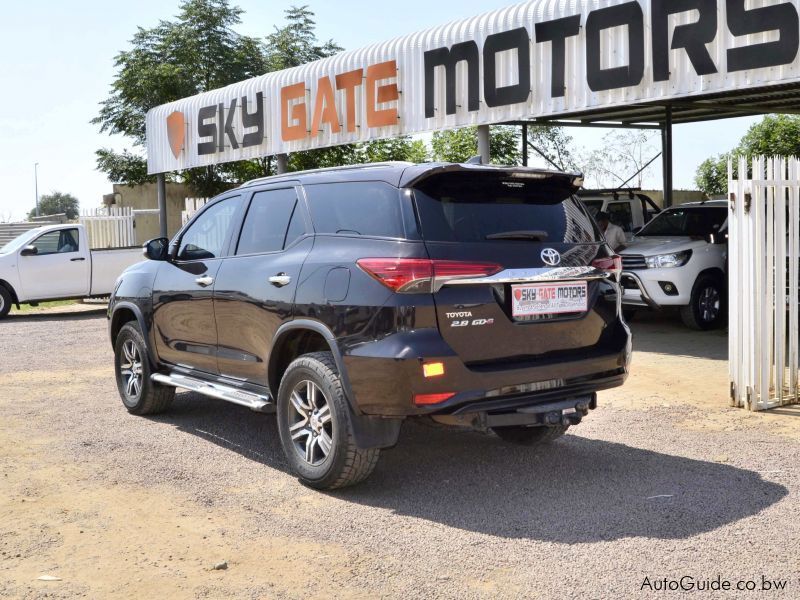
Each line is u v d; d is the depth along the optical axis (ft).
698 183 114.73
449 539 14.34
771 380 26.73
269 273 18.37
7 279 56.85
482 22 42.60
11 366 34.83
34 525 15.37
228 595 12.35
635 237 44.21
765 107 56.34
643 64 35.42
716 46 32.71
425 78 46.06
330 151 117.19
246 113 61.72
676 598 11.91
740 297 23.81
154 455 20.11
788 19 30.19
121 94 112.88
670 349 35.32
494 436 21.44
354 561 13.51
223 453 20.25
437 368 15.05
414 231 15.52
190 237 22.47
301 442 17.74
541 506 15.90
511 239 16.24
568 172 17.25
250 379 19.52
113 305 25.03
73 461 19.66
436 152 107.65
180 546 14.29
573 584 12.42
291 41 124.57
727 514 15.25
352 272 16.14
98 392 28.60
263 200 19.93
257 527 15.12
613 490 16.78
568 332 16.79
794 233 24.06
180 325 21.99
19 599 12.26
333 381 16.37
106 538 14.70
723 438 20.79
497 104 41.86
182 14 115.85
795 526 14.60
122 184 106.01
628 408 24.39
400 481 17.71
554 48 39.22
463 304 15.44
